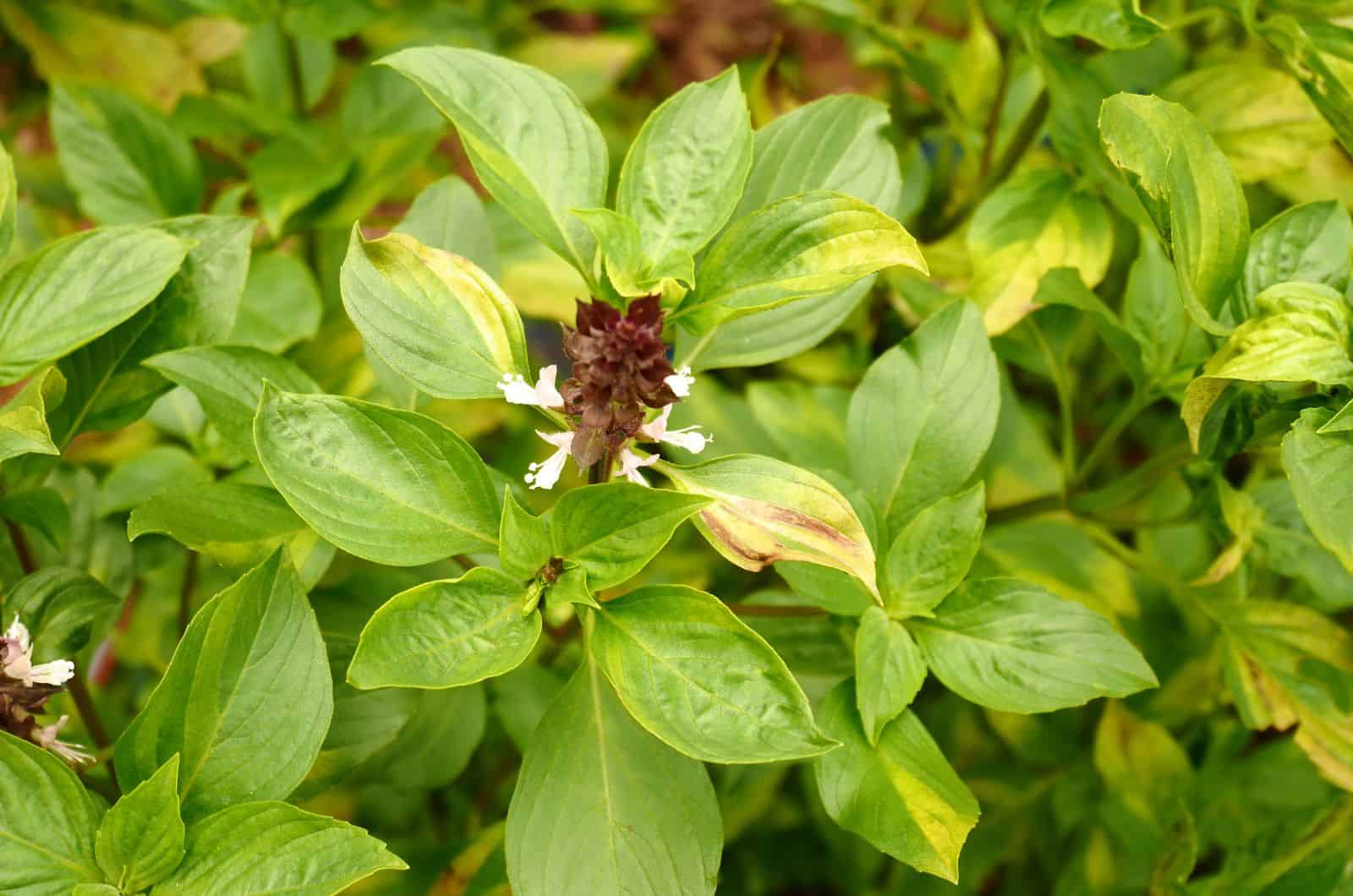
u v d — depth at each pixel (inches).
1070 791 22.9
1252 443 17.9
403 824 22.0
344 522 15.7
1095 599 21.5
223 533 16.9
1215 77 20.9
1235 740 22.1
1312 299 16.7
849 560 15.9
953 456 18.0
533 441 24.3
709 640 15.6
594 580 15.8
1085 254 19.9
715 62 35.0
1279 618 19.4
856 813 16.5
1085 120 19.6
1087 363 24.7
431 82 16.4
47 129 30.0
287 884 15.5
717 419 22.2
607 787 16.5
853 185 17.6
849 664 18.5
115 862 15.5
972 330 18.1
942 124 25.4
